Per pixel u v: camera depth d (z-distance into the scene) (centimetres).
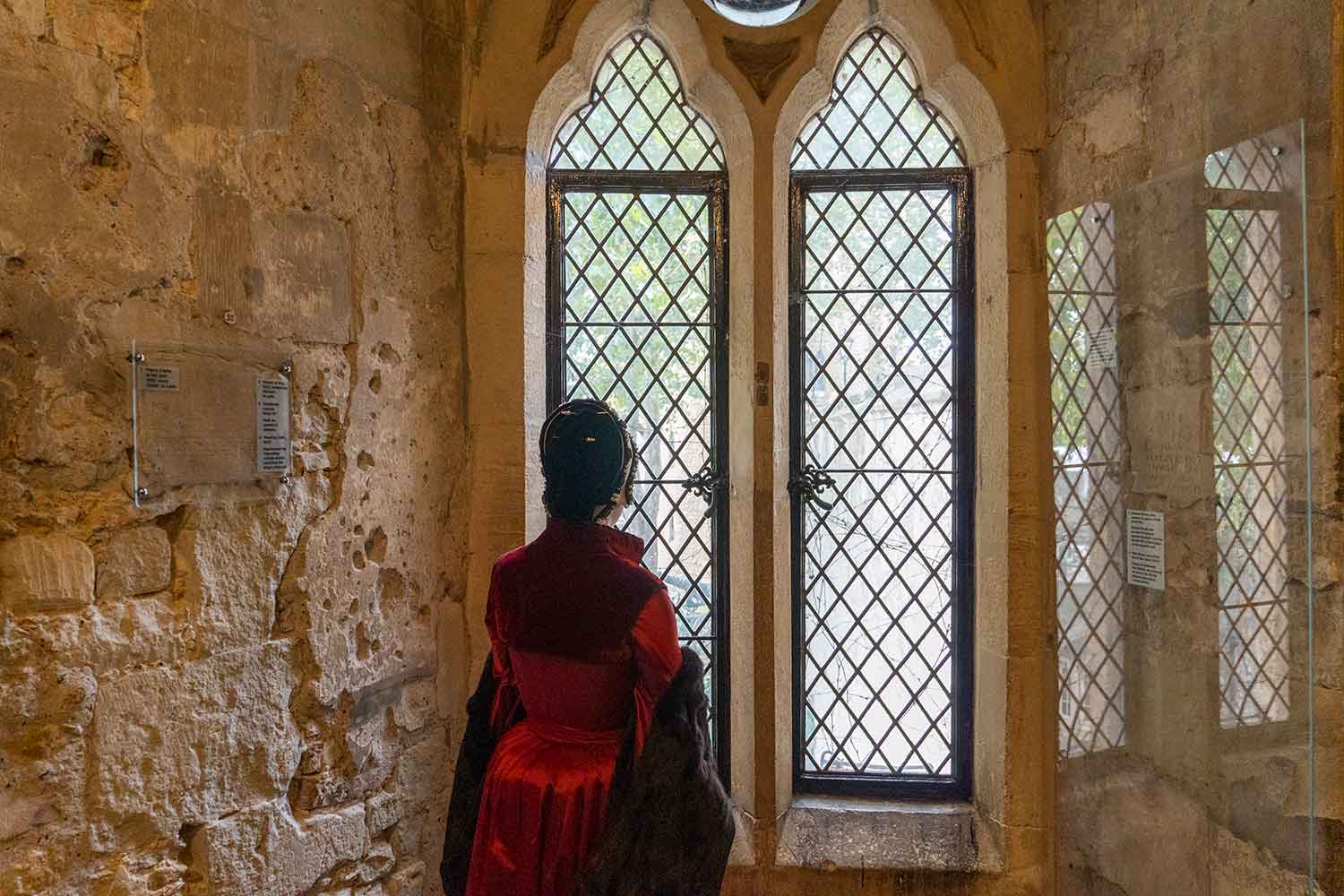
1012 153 218
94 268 139
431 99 207
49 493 133
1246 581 149
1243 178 147
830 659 245
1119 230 180
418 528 202
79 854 135
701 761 139
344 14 183
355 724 183
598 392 242
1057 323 205
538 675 146
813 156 243
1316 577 136
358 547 186
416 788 200
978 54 217
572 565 145
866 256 242
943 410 241
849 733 245
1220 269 152
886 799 240
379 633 191
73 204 136
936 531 242
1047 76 218
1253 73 152
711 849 139
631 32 238
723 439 240
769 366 222
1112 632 187
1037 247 218
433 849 205
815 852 222
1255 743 148
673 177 241
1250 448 147
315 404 177
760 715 222
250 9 164
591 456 148
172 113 151
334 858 178
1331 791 136
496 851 145
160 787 147
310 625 174
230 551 159
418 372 203
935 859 220
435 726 206
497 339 214
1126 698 183
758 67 223
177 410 150
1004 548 220
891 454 243
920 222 241
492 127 214
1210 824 159
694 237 243
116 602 141
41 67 132
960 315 239
